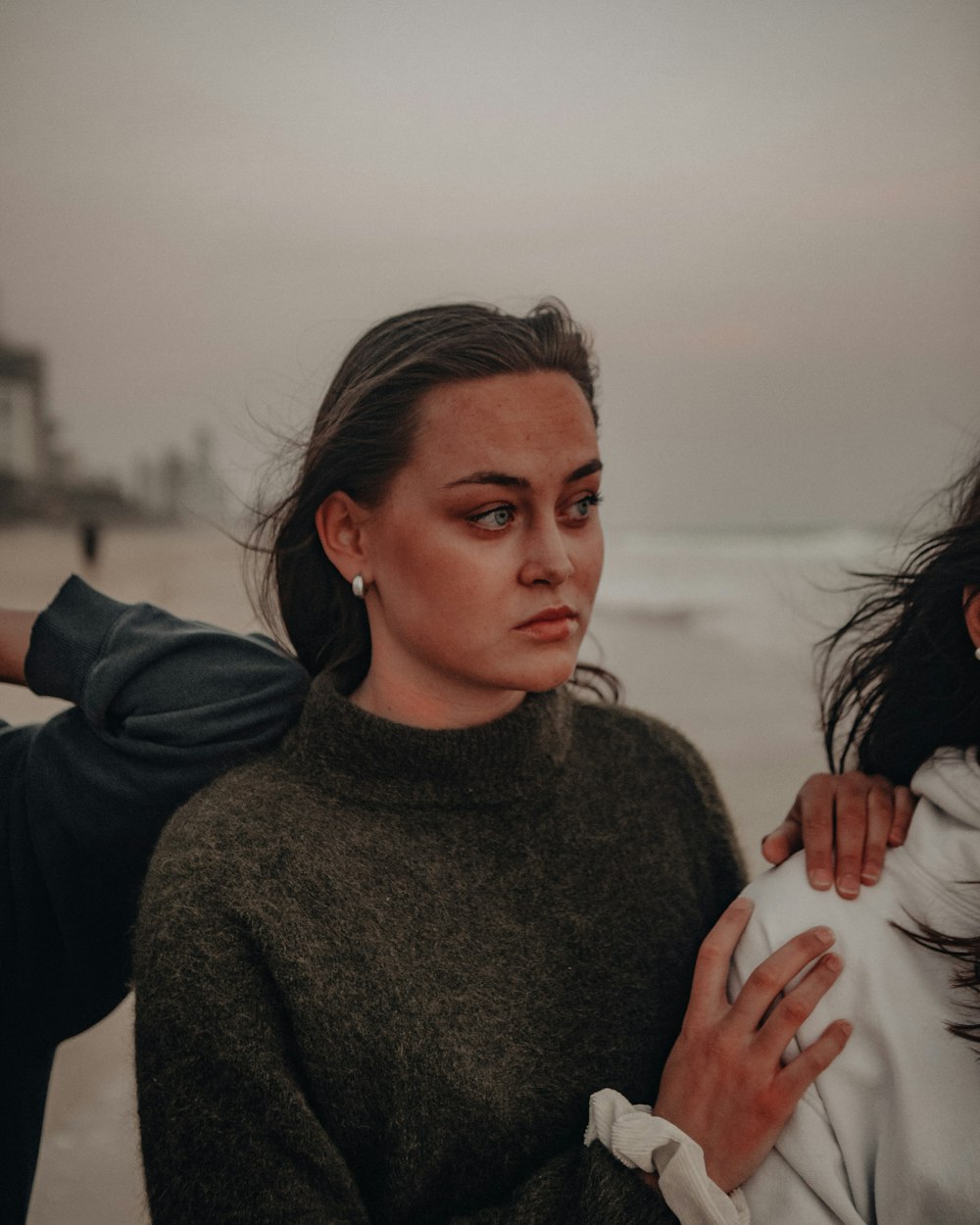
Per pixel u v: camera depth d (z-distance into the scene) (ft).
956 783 3.64
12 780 4.12
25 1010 4.18
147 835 3.92
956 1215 3.14
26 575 70.23
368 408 3.54
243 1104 3.15
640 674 39.78
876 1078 3.34
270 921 3.28
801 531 127.65
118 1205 7.82
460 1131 3.36
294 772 3.66
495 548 3.42
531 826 3.78
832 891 3.60
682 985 3.97
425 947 3.46
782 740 29.01
